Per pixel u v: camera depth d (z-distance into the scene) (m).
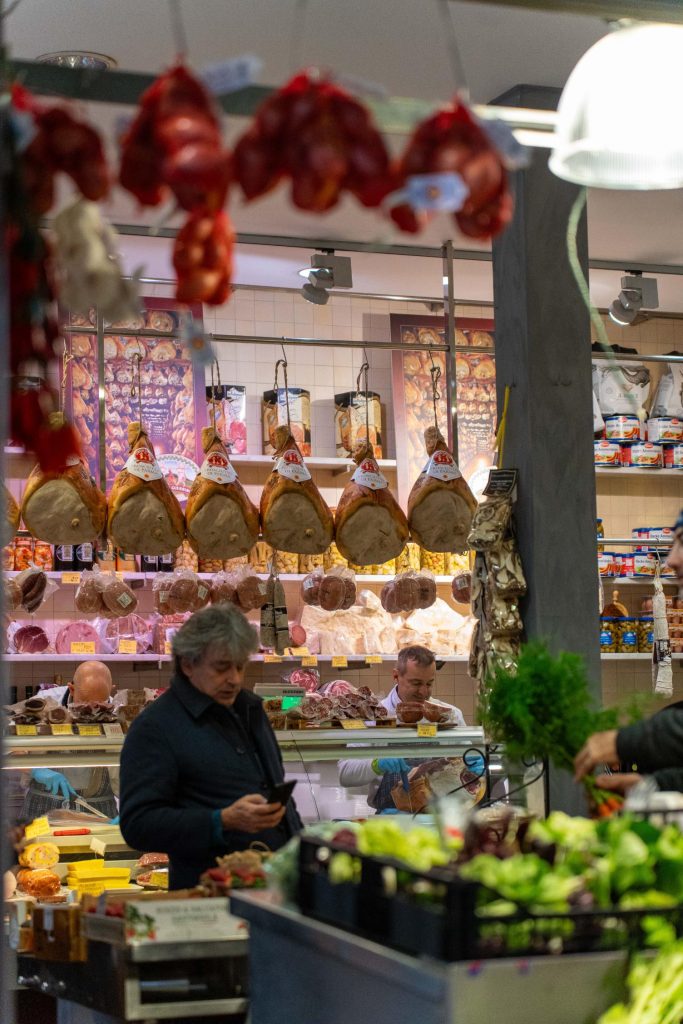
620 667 7.60
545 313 4.67
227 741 3.87
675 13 3.04
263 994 2.47
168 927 2.74
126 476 5.05
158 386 6.43
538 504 4.59
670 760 2.81
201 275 2.10
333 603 5.99
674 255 6.59
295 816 3.97
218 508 5.14
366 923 2.15
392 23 4.28
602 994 2.04
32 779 5.17
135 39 4.39
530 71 4.70
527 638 4.60
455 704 7.21
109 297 2.05
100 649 6.22
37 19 4.20
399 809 5.12
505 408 4.74
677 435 7.29
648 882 2.19
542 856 2.28
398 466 6.87
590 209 5.82
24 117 2.06
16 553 6.12
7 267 2.05
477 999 1.93
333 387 7.15
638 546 7.18
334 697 5.12
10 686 6.38
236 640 3.82
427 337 7.04
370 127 2.06
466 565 6.87
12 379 2.32
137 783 3.72
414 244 6.20
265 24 4.29
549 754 3.00
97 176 2.17
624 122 2.64
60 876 4.68
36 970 3.33
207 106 2.05
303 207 2.08
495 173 2.08
